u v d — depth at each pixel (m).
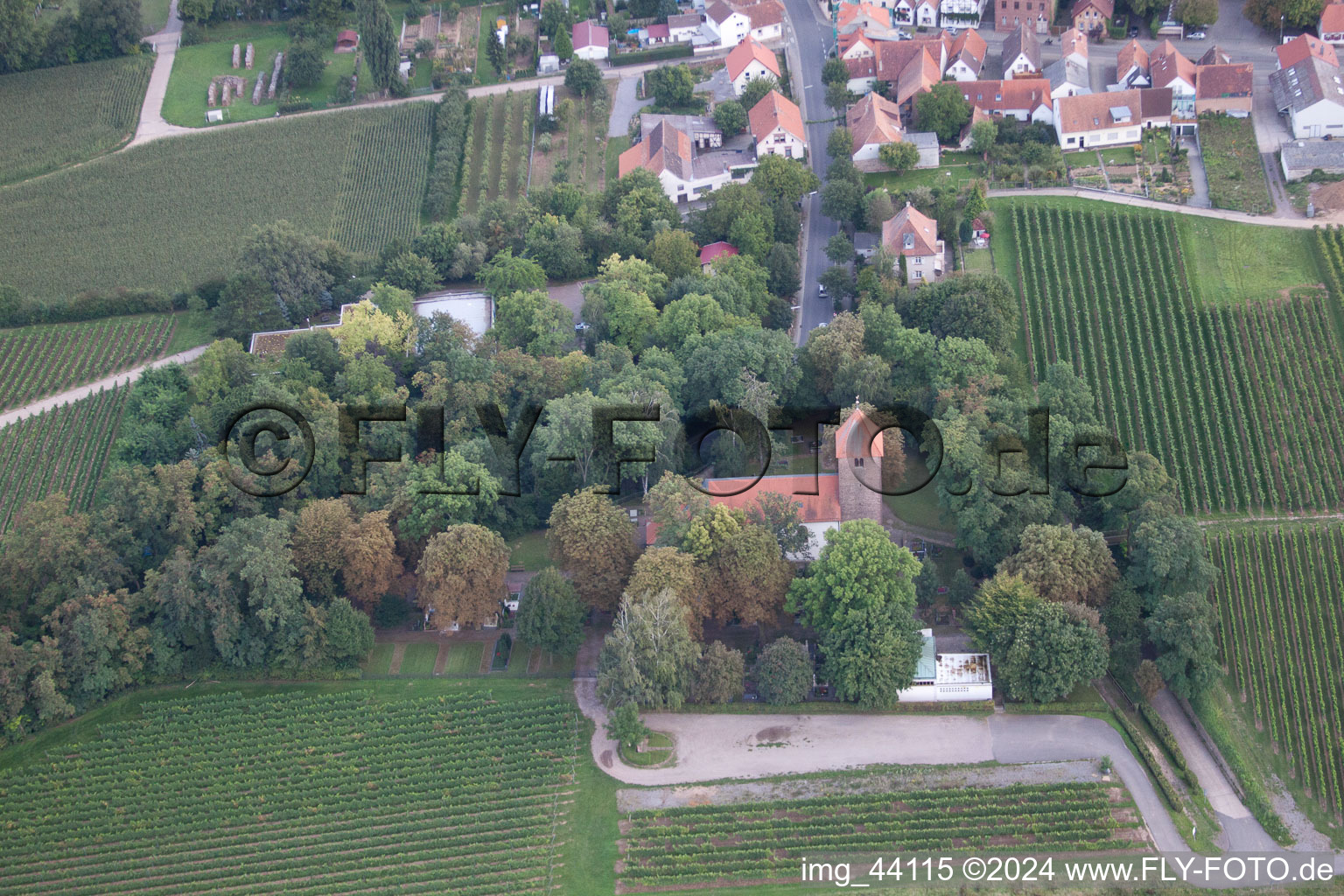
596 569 186.25
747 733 177.38
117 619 184.75
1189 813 165.88
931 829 164.38
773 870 160.62
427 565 185.25
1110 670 181.75
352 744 179.62
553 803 171.12
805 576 190.12
